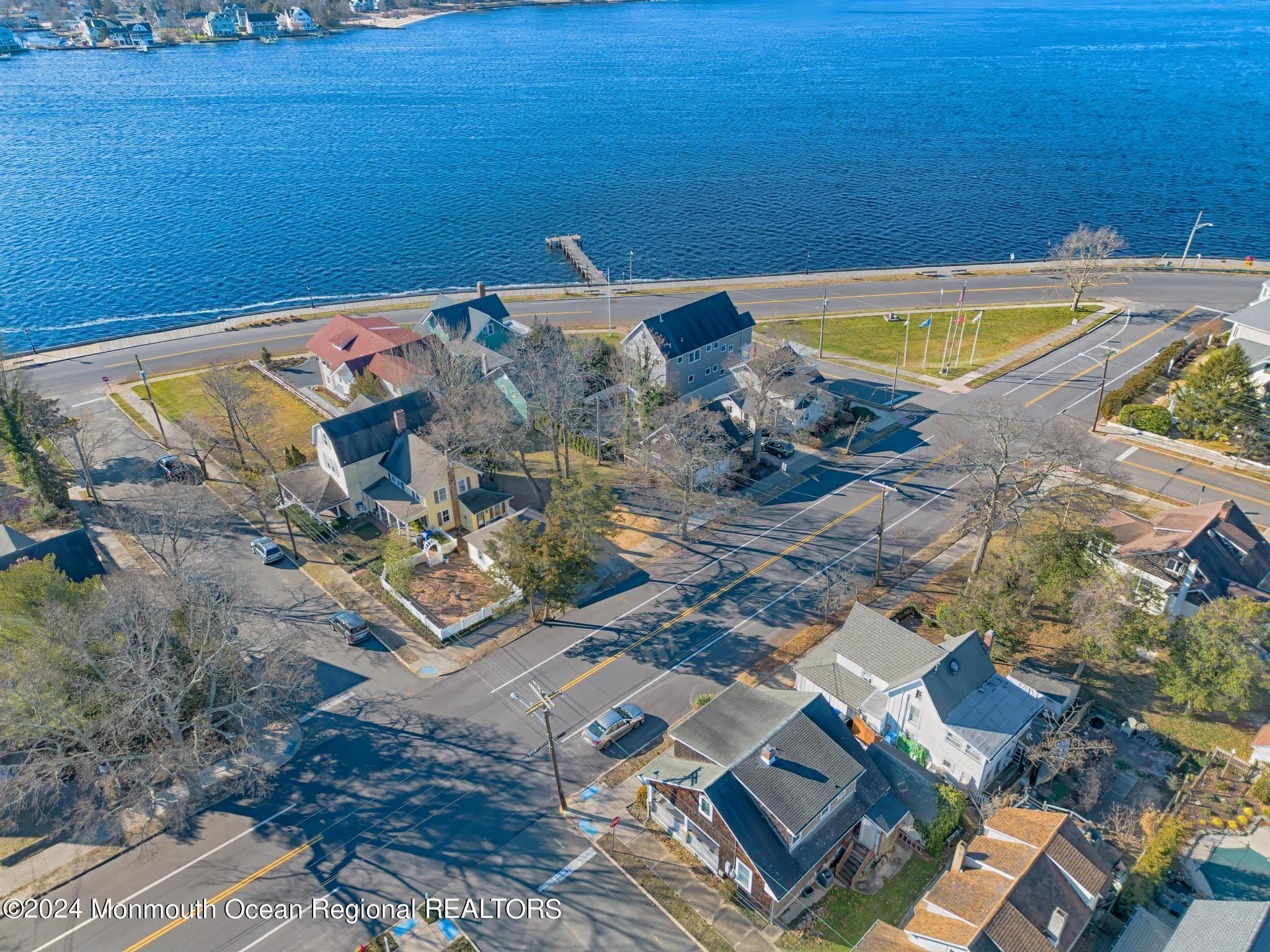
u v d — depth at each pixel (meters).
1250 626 49.06
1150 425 82.75
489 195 186.00
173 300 135.50
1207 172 183.12
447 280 142.25
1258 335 88.06
